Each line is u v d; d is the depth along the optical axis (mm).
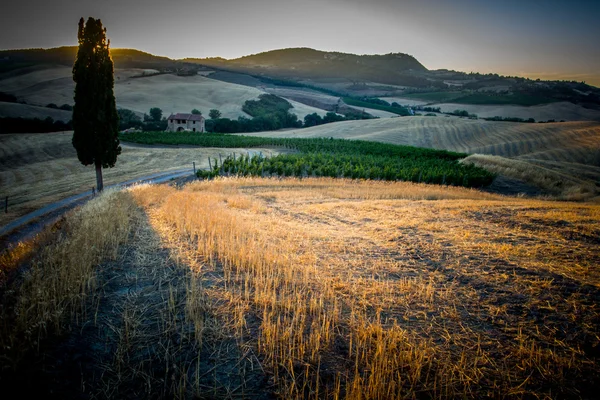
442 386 3686
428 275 6625
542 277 6062
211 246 7781
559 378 3703
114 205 11609
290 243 8812
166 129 92688
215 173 28812
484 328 4703
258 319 4879
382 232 10008
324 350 4227
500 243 8383
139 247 7855
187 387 3625
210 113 111875
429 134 80500
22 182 34156
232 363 4008
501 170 35156
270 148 57125
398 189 22562
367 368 3898
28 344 4082
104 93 24219
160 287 5844
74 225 9305
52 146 53500
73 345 4195
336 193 19844
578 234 8844
